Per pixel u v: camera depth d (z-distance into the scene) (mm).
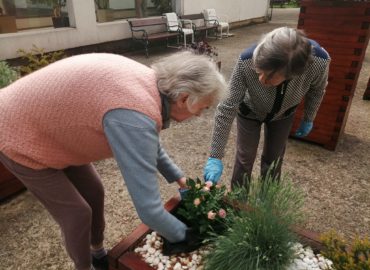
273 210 1230
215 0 10016
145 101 984
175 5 8852
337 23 2777
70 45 6508
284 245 1206
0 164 2303
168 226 1161
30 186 1262
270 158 2033
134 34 7570
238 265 1138
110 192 2512
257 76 1571
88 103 1009
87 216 1354
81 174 1487
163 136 3492
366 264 1007
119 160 972
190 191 1371
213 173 1588
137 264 1218
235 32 10641
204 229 1276
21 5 6148
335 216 2266
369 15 2623
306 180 2697
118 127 948
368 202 2422
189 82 1005
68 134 1086
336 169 2869
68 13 6562
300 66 1229
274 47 1223
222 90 1088
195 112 1091
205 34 9555
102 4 7207
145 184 999
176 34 7875
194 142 3359
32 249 1978
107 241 2027
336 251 1117
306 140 3361
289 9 19172
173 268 1263
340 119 3039
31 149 1126
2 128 1132
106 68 1046
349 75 2850
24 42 5789
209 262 1195
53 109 1061
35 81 1119
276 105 1699
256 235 1215
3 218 2232
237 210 1365
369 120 3930
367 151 3205
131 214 2271
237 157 2039
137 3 8016
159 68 1083
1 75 2619
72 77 1050
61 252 1955
